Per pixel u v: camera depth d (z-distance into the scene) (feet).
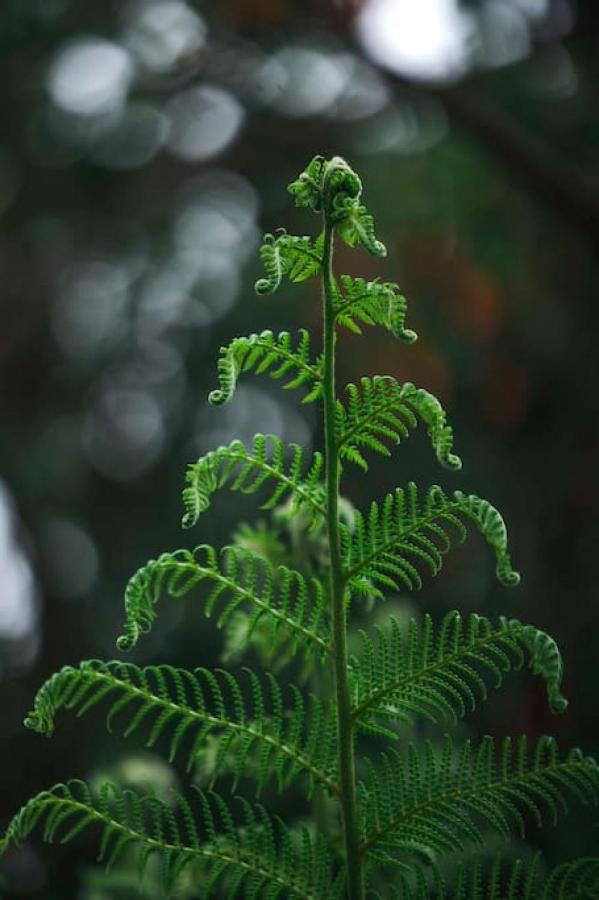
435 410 4.81
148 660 35.37
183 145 45.09
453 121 30.32
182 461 48.52
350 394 4.93
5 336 49.47
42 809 4.75
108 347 50.57
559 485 31.09
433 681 4.92
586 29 32.89
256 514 35.83
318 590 5.04
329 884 4.98
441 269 35.17
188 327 48.78
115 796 4.81
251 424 47.47
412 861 5.95
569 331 34.12
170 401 49.98
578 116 33.53
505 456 33.22
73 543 49.21
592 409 32.94
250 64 39.27
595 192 28.40
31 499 48.75
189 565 4.88
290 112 41.86
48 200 46.39
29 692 46.50
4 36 37.14
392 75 29.94
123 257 48.78
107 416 50.80
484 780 4.95
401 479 34.01
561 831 12.94
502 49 33.04
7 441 49.37
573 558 29.25
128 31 38.40
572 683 22.74
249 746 4.95
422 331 34.53
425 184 36.01
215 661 33.91
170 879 4.84
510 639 4.79
